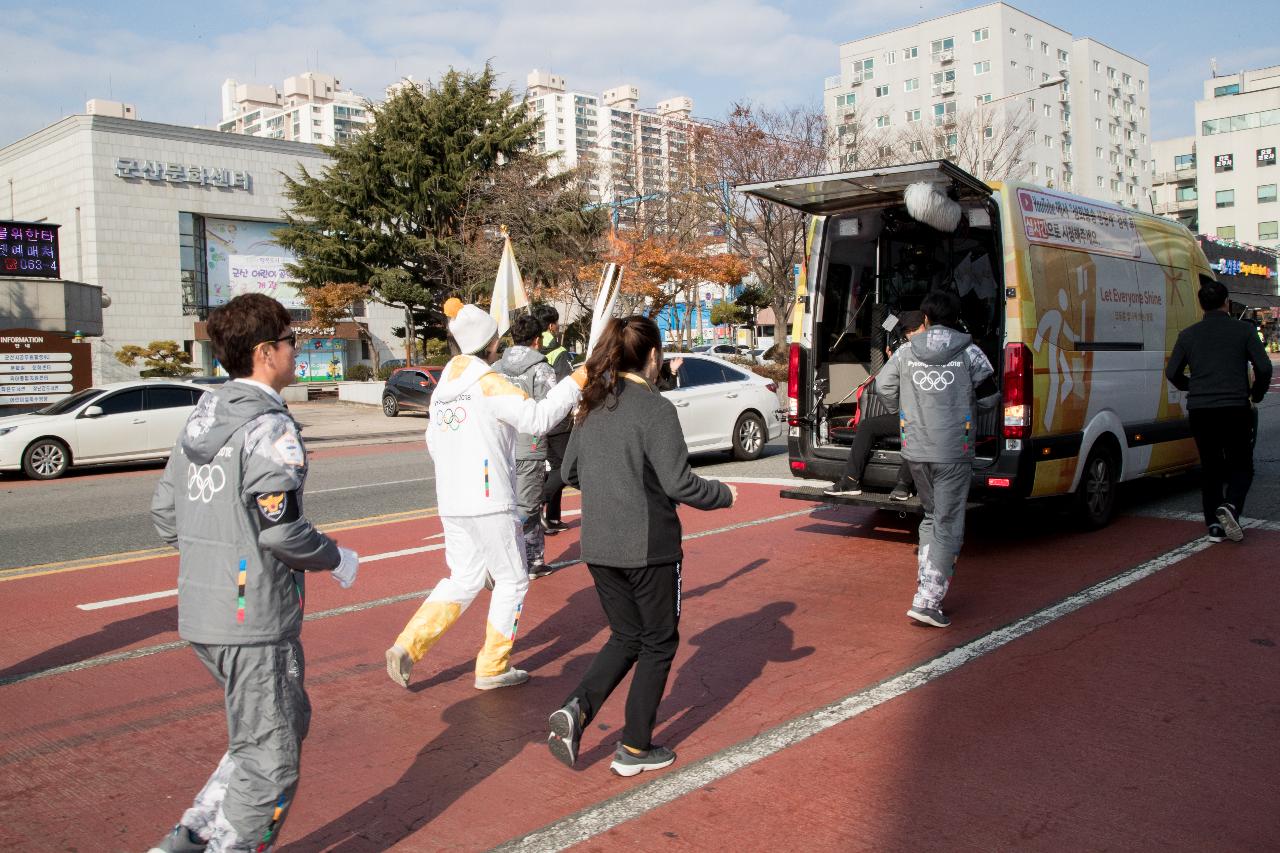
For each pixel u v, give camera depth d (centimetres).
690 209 2953
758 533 828
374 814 347
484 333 465
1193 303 901
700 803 346
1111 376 761
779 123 3002
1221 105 7850
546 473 713
